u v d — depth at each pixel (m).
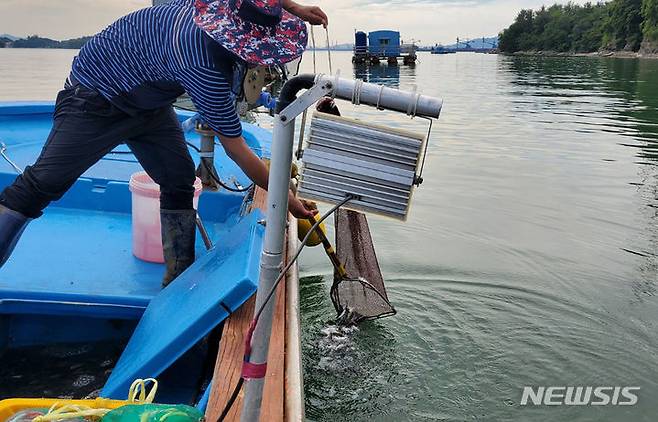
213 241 3.47
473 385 3.17
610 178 7.27
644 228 5.48
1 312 2.50
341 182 1.44
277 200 1.38
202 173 3.82
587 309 3.96
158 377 2.40
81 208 3.76
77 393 2.39
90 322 2.66
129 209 3.79
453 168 7.70
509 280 4.34
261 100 3.20
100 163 4.24
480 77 28.28
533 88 21.05
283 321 2.44
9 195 2.23
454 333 3.64
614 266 4.62
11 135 4.87
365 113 11.44
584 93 18.81
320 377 3.19
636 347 3.52
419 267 4.52
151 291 2.80
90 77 2.21
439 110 1.40
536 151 8.88
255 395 1.45
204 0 1.90
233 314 2.39
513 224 5.54
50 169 2.22
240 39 1.80
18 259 3.01
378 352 3.42
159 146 2.59
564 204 6.18
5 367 2.50
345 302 3.62
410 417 2.90
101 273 2.93
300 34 1.91
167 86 2.21
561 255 4.82
